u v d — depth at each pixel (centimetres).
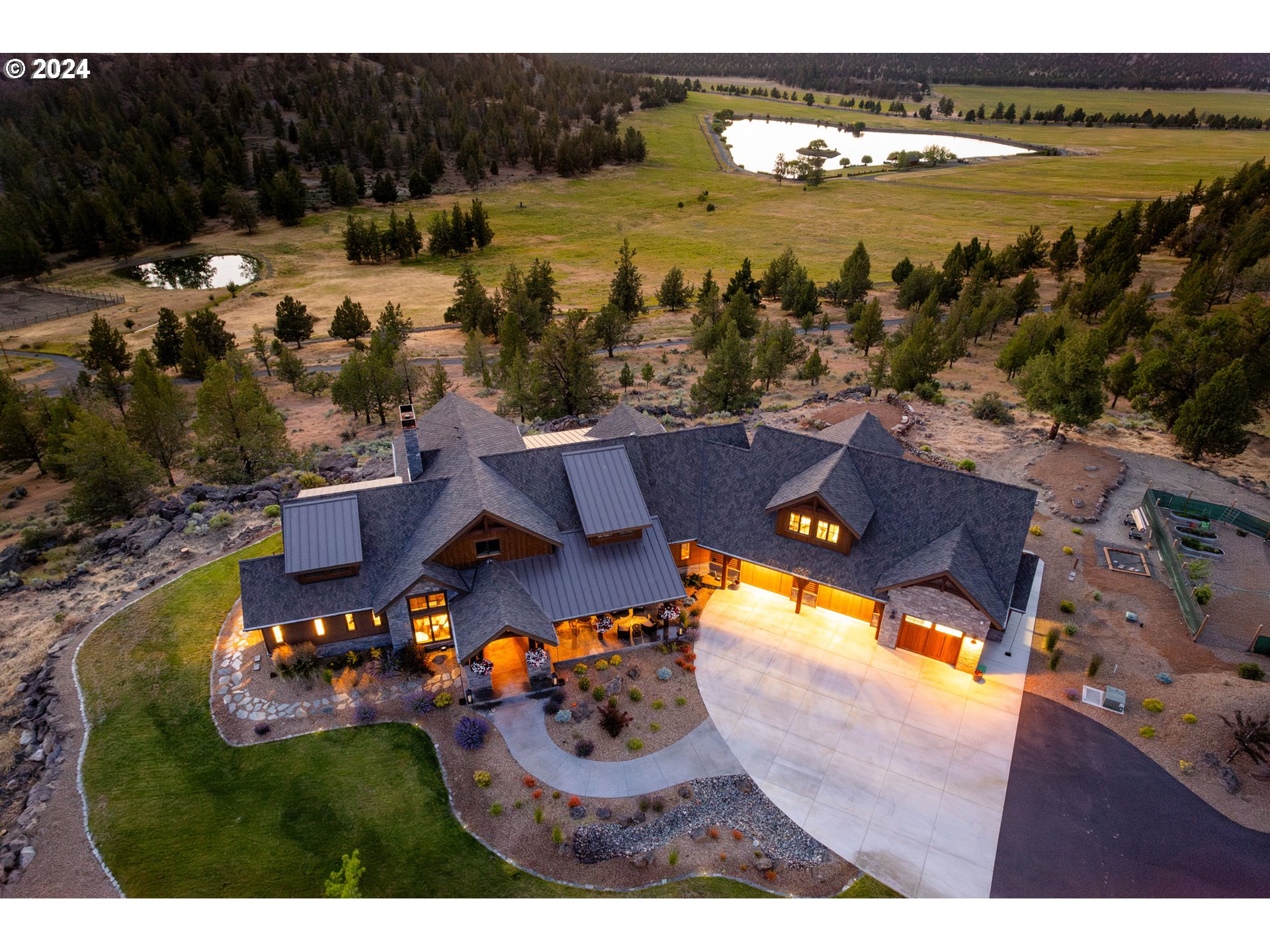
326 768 2711
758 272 15325
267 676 3117
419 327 12769
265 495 4750
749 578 3747
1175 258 13412
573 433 4462
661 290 13475
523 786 2634
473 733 2788
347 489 3650
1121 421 5881
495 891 2267
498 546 3253
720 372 6475
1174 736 2761
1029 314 11038
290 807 2562
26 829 2469
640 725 2889
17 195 17775
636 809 2547
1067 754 2728
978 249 12862
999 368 7912
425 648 3281
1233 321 5950
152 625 3425
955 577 2923
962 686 3066
